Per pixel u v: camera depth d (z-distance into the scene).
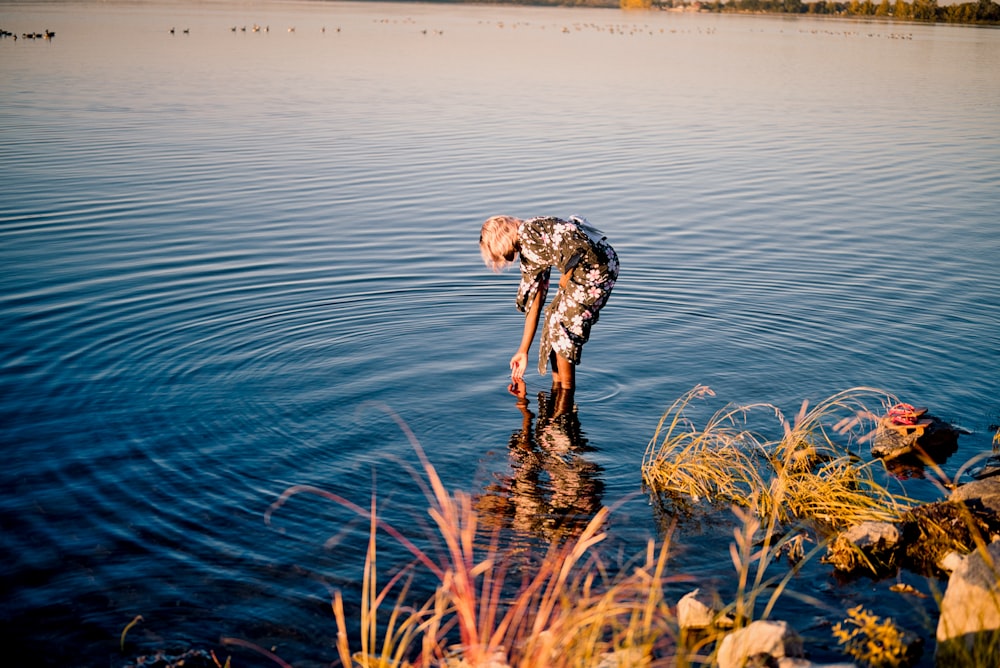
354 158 17.48
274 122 21.88
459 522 5.10
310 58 42.44
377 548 4.82
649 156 18.58
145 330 8.12
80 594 4.41
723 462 5.66
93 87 27.52
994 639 3.51
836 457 5.90
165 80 30.41
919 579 4.54
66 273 9.83
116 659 3.97
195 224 12.20
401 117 23.38
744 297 9.27
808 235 12.20
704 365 7.41
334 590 4.46
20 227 11.81
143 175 15.32
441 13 150.12
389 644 3.86
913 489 5.45
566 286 6.78
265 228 12.06
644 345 7.89
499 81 33.91
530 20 124.69
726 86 33.94
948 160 18.62
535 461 5.84
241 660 3.97
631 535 5.00
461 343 7.98
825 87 34.09
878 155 19.19
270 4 159.12
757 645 3.72
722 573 4.63
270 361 7.46
